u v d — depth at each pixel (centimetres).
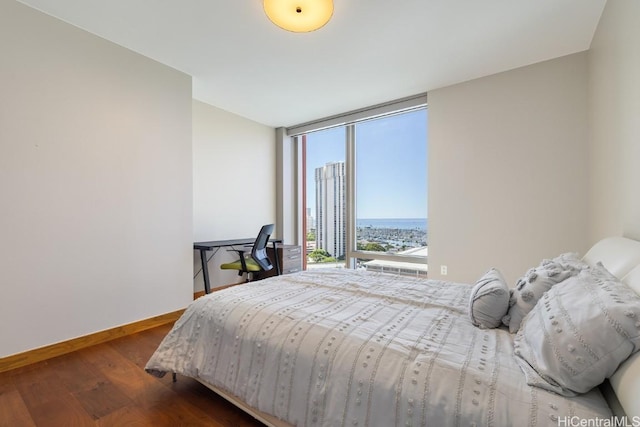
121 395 164
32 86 201
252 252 339
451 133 327
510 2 199
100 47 234
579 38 241
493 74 302
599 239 228
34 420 144
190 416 147
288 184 490
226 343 145
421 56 268
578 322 85
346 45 250
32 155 200
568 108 267
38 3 198
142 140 261
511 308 129
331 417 104
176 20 216
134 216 255
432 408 87
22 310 196
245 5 201
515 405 79
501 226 300
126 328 248
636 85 153
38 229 203
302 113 421
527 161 286
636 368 70
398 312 145
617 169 185
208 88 334
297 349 120
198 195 373
